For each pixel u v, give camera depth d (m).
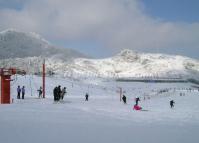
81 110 28.98
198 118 30.20
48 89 96.75
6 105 30.66
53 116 21.70
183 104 59.16
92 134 14.22
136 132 15.68
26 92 82.25
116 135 14.28
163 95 95.19
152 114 32.03
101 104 45.22
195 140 13.75
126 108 39.16
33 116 20.83
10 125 15.52
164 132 16.23
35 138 12.23
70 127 16.31
